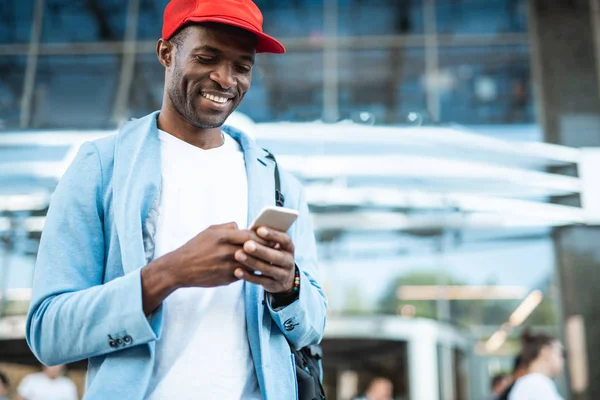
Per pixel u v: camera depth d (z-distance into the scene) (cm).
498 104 837
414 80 859
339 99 838
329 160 698
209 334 113
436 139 714
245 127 695
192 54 121
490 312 792
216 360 112
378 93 848
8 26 892
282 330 116
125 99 842
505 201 740
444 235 796
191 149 127
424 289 799
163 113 131
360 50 884
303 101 828
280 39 890
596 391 743
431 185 725
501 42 883
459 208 737
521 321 784
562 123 815
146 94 849
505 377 627
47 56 873
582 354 755
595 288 770
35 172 686
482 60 872
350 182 712
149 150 122
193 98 122
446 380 754
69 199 116
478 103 838
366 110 830
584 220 746
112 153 123
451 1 912
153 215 117
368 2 921
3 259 740
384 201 716
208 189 124
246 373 115
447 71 865
